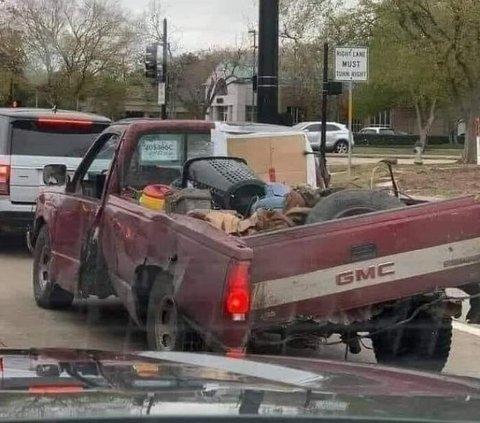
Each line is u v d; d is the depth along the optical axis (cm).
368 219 594
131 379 287
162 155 800
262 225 625
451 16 2936
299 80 5050
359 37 3419
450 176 2522
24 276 1157
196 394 260
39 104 5150
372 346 729
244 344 549
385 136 6244
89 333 823
